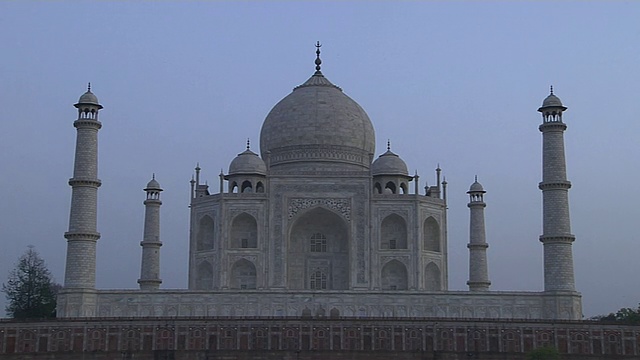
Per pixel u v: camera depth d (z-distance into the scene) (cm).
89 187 17800
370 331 16388
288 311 17338
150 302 17375
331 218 19900
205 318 16462
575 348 16388
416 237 19500
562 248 17575
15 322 16188
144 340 16300
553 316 17375
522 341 16412
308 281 19838
